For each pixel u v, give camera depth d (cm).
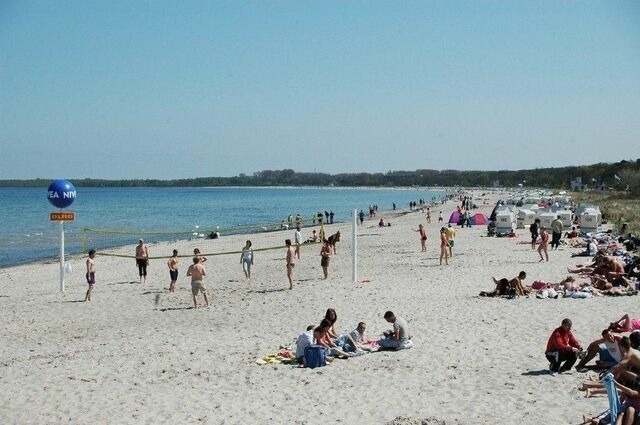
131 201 14438
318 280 2305
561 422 862
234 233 5678
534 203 6750
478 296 1794
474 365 1148
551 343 1081
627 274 1911
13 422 957
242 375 1157
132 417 961
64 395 1073
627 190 9081
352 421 909
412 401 980
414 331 1425
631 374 858
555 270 2264
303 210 10381
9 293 2314
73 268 3094
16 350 1429
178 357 1297
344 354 1238
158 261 3266
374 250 3394
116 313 1844
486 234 4094
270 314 1708
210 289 2219
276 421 922
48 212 9225
